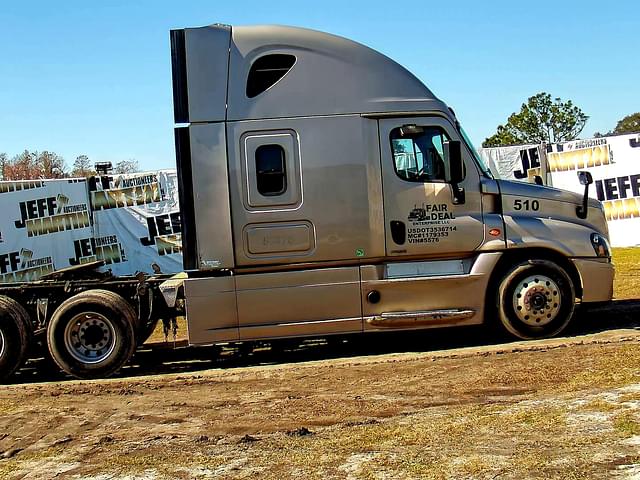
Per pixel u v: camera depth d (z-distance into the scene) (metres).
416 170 9.08
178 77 8.93
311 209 8.87
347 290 8.99
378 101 9.01
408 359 8.77
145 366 9.92
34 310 9.49
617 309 11.35
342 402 7.10
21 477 5.45
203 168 8.80
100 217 16.14
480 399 6.79
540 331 9.31
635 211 20.27
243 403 7.40
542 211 9.41
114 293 9.30
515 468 4.72
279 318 8.93
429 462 4.98
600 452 4.89
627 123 61.72
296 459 5.33
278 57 9.00
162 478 5.16
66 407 7.66
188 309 8.88
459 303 9.16
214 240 8.81
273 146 8.87
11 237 15.28
